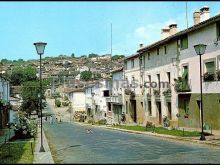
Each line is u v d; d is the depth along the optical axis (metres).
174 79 37.88
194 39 33.97
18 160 16.73
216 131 30.00
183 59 36.53
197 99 33.69
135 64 54.00
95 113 80.44
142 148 20.98
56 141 27.11
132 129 39.94
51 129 47.16
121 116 61.81
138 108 53.03
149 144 23.39
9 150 19.81
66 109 115.38
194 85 34.22
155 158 16.73
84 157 17.44
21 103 86.06
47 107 120.88
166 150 20.00
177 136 28.31
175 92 38.94
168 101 41.06
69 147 22.33
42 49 22.23
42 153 19.42
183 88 35.56
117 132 37.72
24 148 22.09
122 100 61.28
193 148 21.06
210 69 31.38
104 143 24.25
